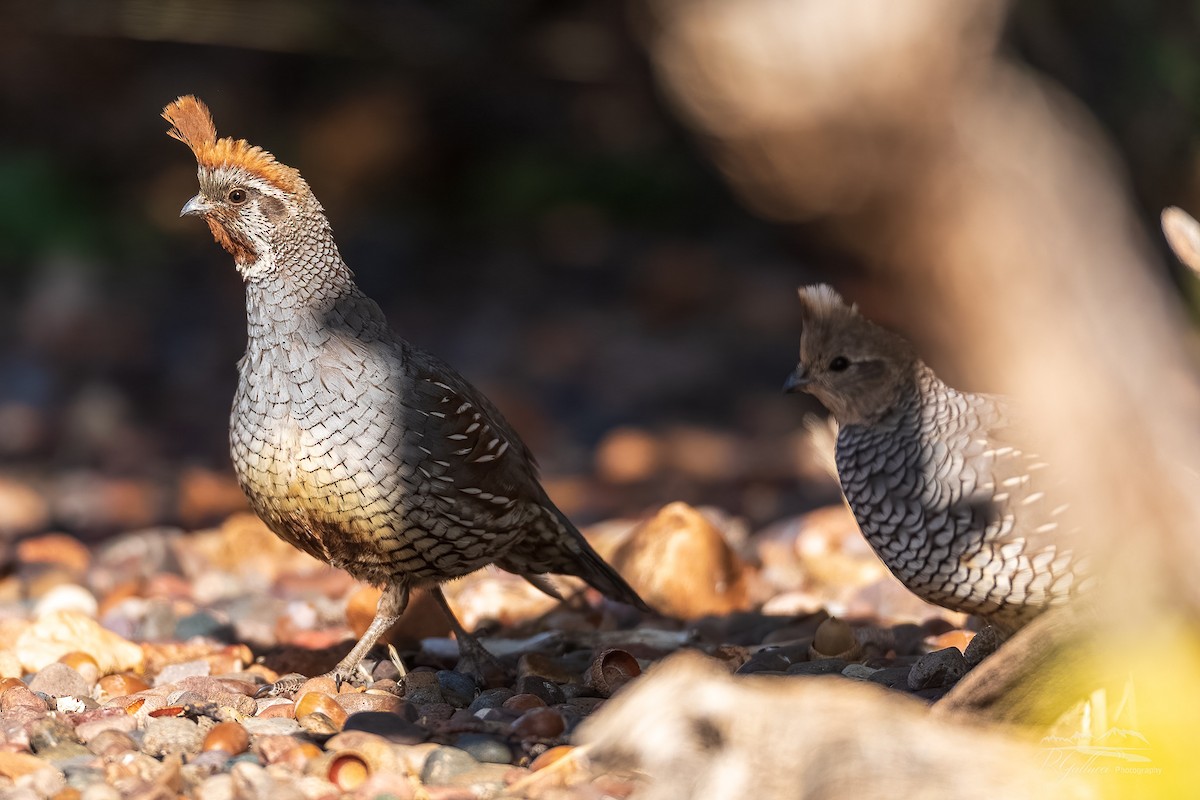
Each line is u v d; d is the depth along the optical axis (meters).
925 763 5.15
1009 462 6.75
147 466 18.95
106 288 25.58
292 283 7.92
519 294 26.06
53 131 29.05
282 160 28.86
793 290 25.14
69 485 17.69
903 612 9.79
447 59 28.75
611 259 27.03
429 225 28.38
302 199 8.02
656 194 28.34
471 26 28.47
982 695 5.77
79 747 6.61
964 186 4.11
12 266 26.38
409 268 26.95
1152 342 4.49
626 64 27.94
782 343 24.05
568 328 24.62
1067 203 4.23
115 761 6.36
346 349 7.86
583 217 28.36
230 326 24.80
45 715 7.07
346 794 6.00
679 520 10.04
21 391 21.88
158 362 23.44
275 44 27.52
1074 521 6.45
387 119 28.95
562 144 29.31
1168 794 4.50
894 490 7.12
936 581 7.06
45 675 7.93
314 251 8.00
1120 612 4.91
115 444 20.02
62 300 24.33
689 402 21.97
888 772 5.11
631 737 5.56
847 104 4.03
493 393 20.84
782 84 4.03
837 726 5.29
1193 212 13.82
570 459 19.45
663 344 24.00
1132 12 13.98
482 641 9.32
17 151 28.41
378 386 7.84
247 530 12.82
